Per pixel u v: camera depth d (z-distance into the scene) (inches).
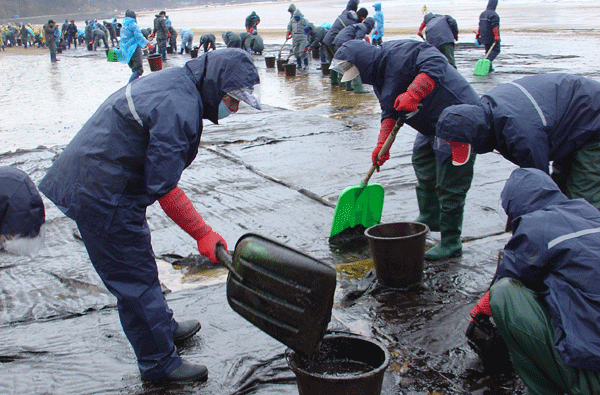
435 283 140.6
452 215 151.8
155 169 88.1
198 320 126.1
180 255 163.3
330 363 93.4
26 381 106.3
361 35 431.5
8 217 76.0
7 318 130.9
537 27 1106.1
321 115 370.6
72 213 92.2
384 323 122.9
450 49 347.9
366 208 170.9
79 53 1167.6
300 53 669.9
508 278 93.0
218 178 237.0
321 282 77.9
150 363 101.6
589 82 120.7
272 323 83.0
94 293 142.6
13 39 1640.0
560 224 86.4
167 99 90.1
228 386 102.6
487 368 104.7
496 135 118.4
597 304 80.9
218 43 1170.0
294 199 207.8
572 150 122.1
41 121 390.9
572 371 83.6
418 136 165.9
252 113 378.0
